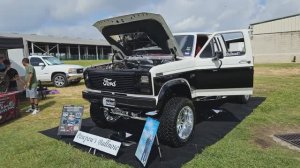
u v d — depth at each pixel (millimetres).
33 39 38031
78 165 4047
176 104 4488
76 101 9289
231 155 4211
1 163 4223
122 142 4777
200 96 5371
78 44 46125
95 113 5613
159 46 5207
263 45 30547
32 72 7480
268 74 17938
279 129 5605
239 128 5617
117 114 5059
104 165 3984
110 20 5164
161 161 4051
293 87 11523
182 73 4836
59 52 46656
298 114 6750
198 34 5691
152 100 4223
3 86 8258
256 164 3902
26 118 7031
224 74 5566
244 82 5773
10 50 10227
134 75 4379
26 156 4434
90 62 35906
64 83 13602
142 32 5168
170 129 4387
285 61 29188
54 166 4055
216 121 6113
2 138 5426
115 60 6133
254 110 7152
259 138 5059
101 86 4930
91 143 4590
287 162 3967
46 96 10406
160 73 4367
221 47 6062
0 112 6441
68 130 5242
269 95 9469
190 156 4211
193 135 4926
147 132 4004
